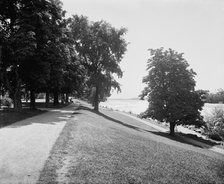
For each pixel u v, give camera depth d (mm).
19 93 29844
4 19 29438
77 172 8781
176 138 35250
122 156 11945
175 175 10812
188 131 52656
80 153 11117
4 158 9852
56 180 7973
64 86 44125
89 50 50844
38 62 28500
